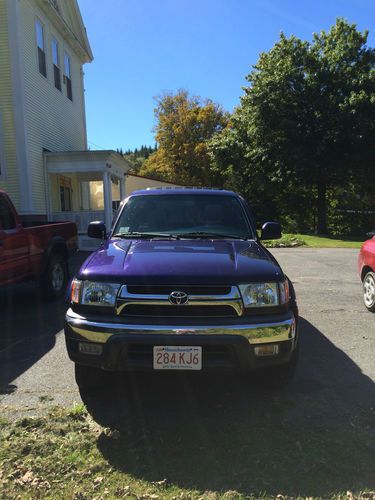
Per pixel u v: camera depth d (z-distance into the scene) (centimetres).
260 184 2948
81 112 2083
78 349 348
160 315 340
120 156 1747
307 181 2736
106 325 335
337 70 2681
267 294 348
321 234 2789
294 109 2702
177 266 355
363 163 2602
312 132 2662
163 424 344
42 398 389
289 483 271
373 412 361
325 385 415
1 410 365
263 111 2700
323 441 317
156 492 264
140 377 434
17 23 1327
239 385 416
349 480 273
